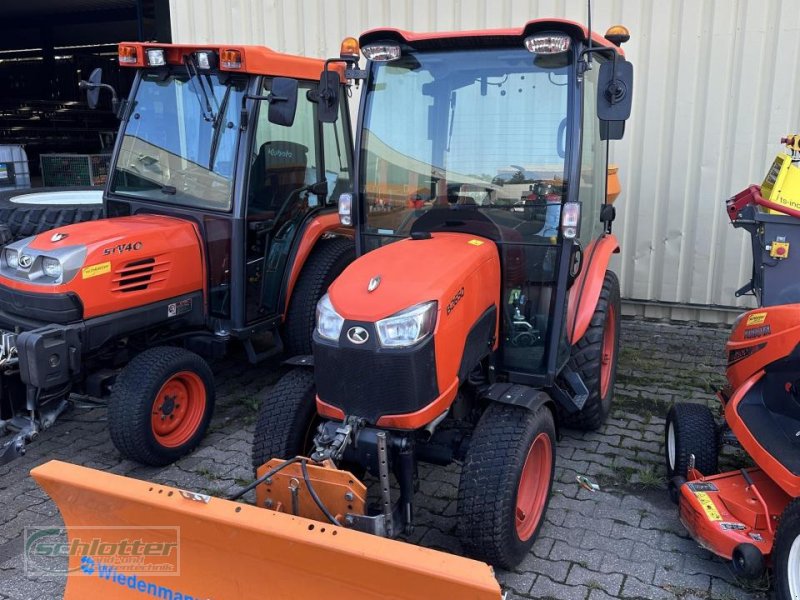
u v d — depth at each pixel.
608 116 2.90
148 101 4.48
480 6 6.42
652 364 5.46
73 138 15.65
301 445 3.09
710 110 5.89
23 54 21.64
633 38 6.01
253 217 4.36
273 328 4.77
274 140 4.50
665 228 6.23
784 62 5.60
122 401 3.72
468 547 2.82
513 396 2.95
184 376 4.02
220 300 4.38
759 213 3.20
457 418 3.11
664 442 4.14
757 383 3.07
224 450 4.14
